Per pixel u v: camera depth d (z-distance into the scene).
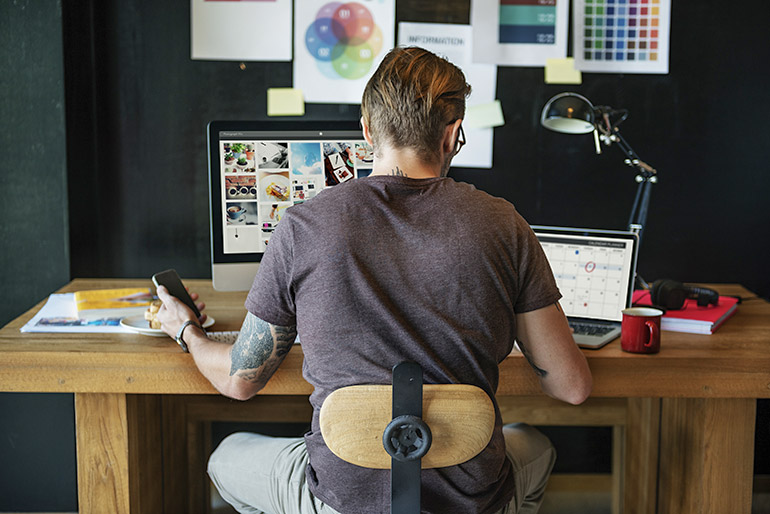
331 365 1.08
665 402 1.84
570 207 2.31
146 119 2.23
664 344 1.56
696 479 1.62
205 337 1.42
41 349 1.47
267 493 1.41
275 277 1.12
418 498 1.09
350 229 1.06
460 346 1.07
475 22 2.21
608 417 2.17
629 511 2.14
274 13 2.20
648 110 2.27
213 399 2.12
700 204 2.31
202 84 2.22
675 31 2.23
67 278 2.16
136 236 2.28
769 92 2.26
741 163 2.29
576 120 1.96
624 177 2.30
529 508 1.57
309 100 2.24
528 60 2.23
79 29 2.16
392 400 1.06
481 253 1.06
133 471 1.59
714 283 2.35
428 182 1.11
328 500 1.17
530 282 1.12
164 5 2.18
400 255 1.06
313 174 1.80
